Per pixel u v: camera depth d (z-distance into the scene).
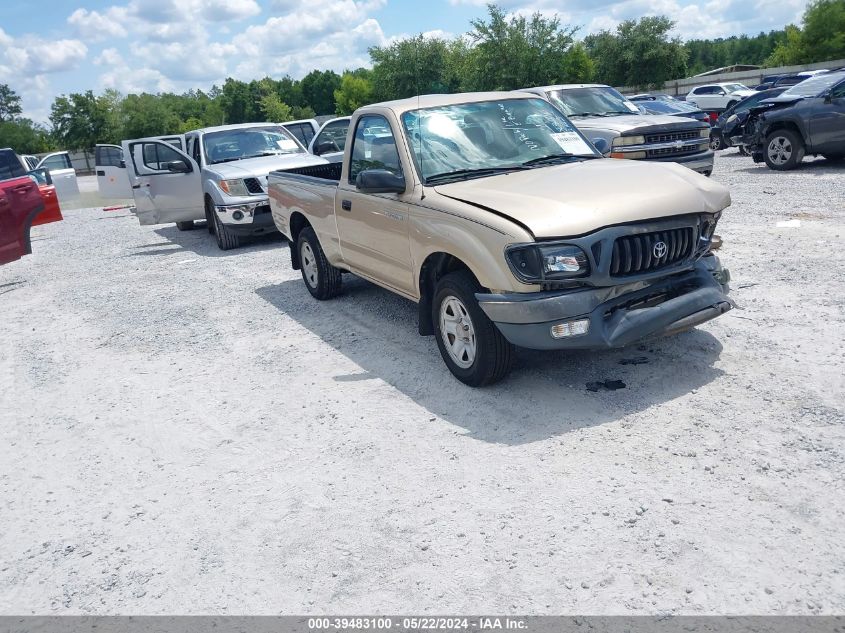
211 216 12.45
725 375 4.62
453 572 3.10
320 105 130.12
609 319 4.31
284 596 3.10
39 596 3.34
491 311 4.41
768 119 13.88
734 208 10.13
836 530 3.06
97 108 73.25
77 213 22.81
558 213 4.29
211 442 4.67
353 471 4.06
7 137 85.06
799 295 6.00
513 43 42.47
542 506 3.48
